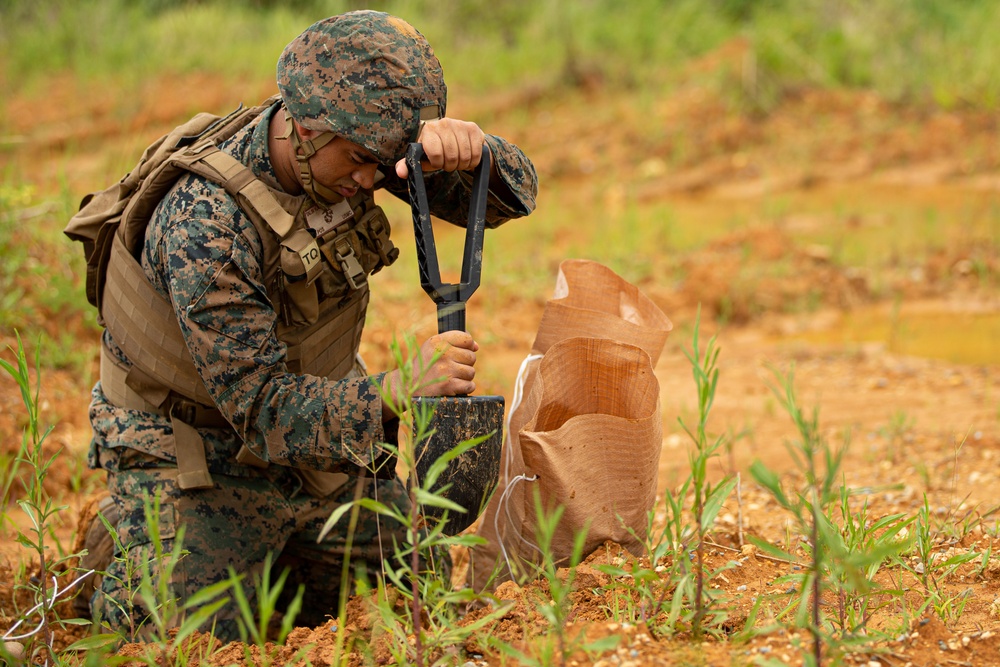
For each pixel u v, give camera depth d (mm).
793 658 1893
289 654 2160
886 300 6559
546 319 2572
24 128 11359
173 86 12773
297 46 2320
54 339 4961
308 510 2699
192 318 2273
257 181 2342
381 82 2270
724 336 6035
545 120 11570
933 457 3863
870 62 11922
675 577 2117
